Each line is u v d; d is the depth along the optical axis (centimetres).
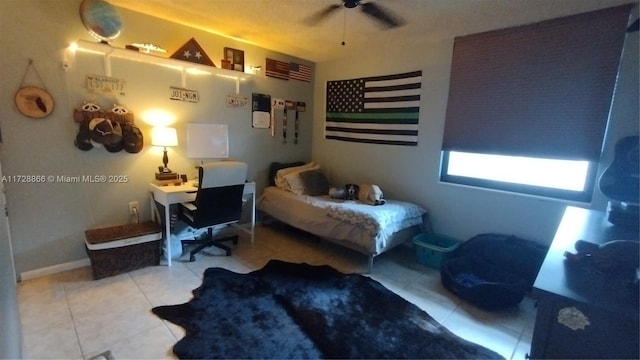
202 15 272
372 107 373
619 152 178
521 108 259
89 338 177
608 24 217
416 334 192
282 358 167
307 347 176
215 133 343
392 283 262
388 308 220
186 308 209
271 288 241
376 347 178
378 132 370
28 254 241
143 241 263
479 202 298
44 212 246
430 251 294
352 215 286
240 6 251
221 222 294
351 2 220
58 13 234
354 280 260
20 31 221
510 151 268
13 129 225
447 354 175
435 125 320
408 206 315
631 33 213
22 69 225
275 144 407
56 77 239
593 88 226
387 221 279
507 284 219
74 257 263
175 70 304
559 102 241
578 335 87
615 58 217
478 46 278
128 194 288
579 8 222
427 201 335
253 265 285
